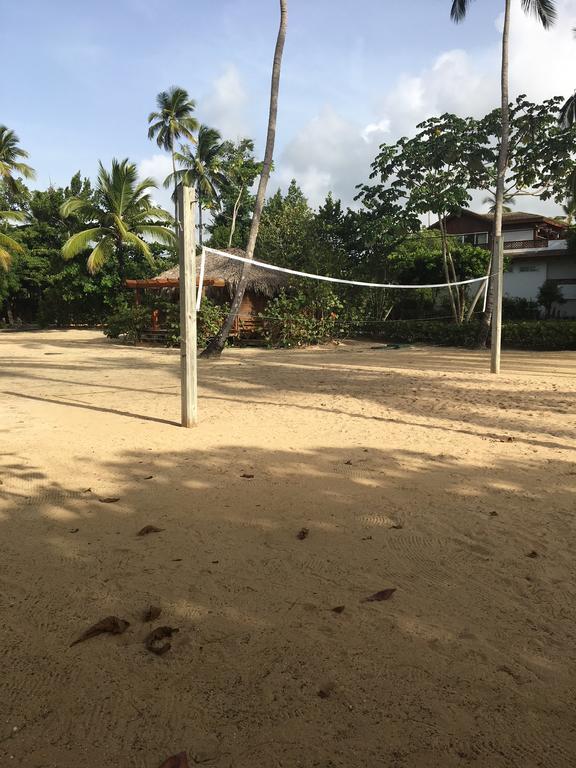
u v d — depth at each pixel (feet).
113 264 113.50
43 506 14.69
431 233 103.04
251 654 8.44
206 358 59.06
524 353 64.54
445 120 74.43
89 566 11.30
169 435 22.58
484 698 7.53
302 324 74.23
